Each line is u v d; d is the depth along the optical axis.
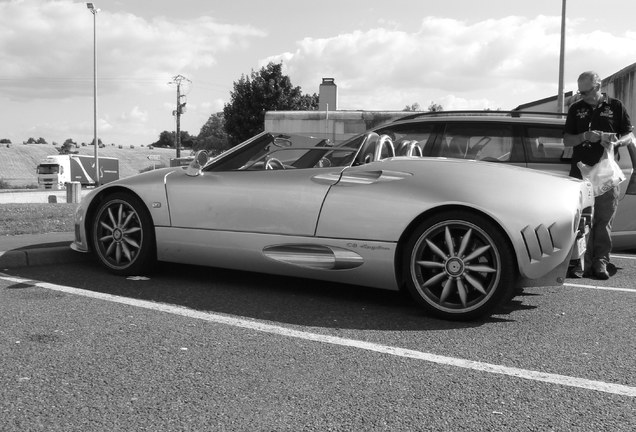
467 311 4.17
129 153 114.19
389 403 2.80
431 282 4.25
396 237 4.35
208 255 5.05
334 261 4.55
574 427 2.58
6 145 104.00
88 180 56.00
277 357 3.39
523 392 2.96
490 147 6.17
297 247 4.70
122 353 3.39
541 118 6.22
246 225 4.86
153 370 3.15
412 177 4.43
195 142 105.19
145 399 2.79
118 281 5.23
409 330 4.00
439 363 3.36
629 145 6.24
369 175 4.57
